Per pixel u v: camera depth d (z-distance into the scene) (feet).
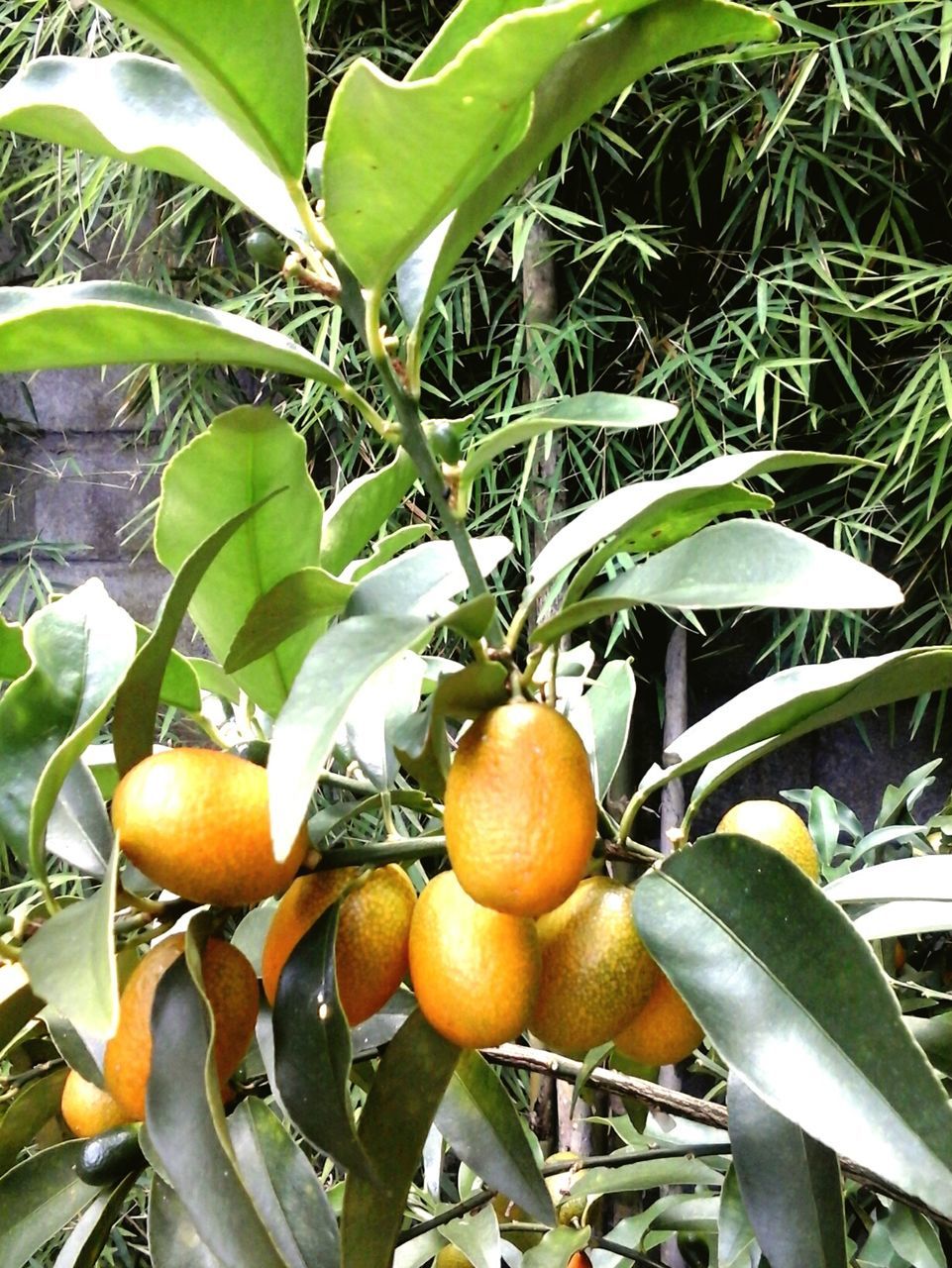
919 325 2.31
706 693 2.92
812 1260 0.90
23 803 0.87
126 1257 2.47
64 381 3.20
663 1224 1.62
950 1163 0.70
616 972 0.84
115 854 0.73
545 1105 2.39
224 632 0.99
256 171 0.89
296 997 0.81
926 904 1.00
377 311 0.78
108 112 0.90
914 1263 1.34
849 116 2.43
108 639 0.92
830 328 2.46
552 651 0.84
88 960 0.69
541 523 2.49
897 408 2.30
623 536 0.82
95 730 0.78
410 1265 1.48
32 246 3.20
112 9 0.69
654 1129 1.66
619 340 2.72
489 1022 0.78
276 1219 0.96
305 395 2.54
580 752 0.74
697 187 2.55
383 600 0.90
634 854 0.91
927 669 0.84
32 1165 1.01
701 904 0.83
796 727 0.90
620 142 2.33
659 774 0.96
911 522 2.60
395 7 2.71
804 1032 0.76
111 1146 0.93
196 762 0.77
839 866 1.92
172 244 2.97
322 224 0.80
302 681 0.70
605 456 2.53
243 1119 1.01
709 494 0.92
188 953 0.76
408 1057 0.88
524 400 2.72
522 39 0.61
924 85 2.34
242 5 0.69
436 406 2.82
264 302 2.60
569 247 2.63
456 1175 2.45
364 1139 0.85
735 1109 0.97
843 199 2.52
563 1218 1.49
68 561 3.22
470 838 0.72
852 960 0.77
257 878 0.77
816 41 2.33
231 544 0.93
